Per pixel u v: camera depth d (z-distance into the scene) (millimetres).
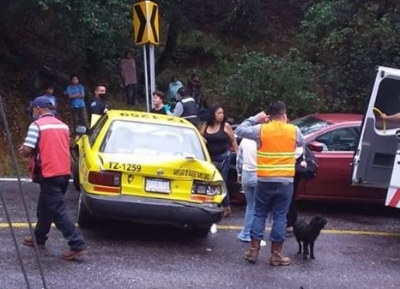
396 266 10289
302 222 10273
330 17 20469
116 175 9992
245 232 10859
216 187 10312
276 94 20500
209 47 27641
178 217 10039
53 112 9508
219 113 11883
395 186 11039
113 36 19531
